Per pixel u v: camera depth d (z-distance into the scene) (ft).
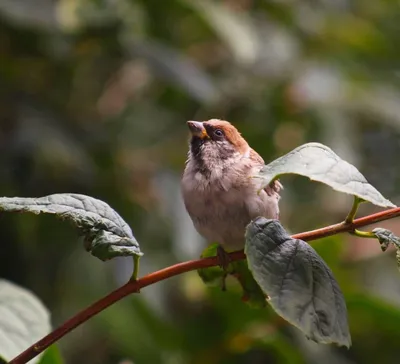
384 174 17.17
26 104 16.58
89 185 16.56
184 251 16.42
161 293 16.56
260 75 16.90
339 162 15.02
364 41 17.04
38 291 16.49
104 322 16.55
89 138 16.62
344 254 16.90
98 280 16.55
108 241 15.14
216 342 16.58
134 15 16.69
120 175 16.63
